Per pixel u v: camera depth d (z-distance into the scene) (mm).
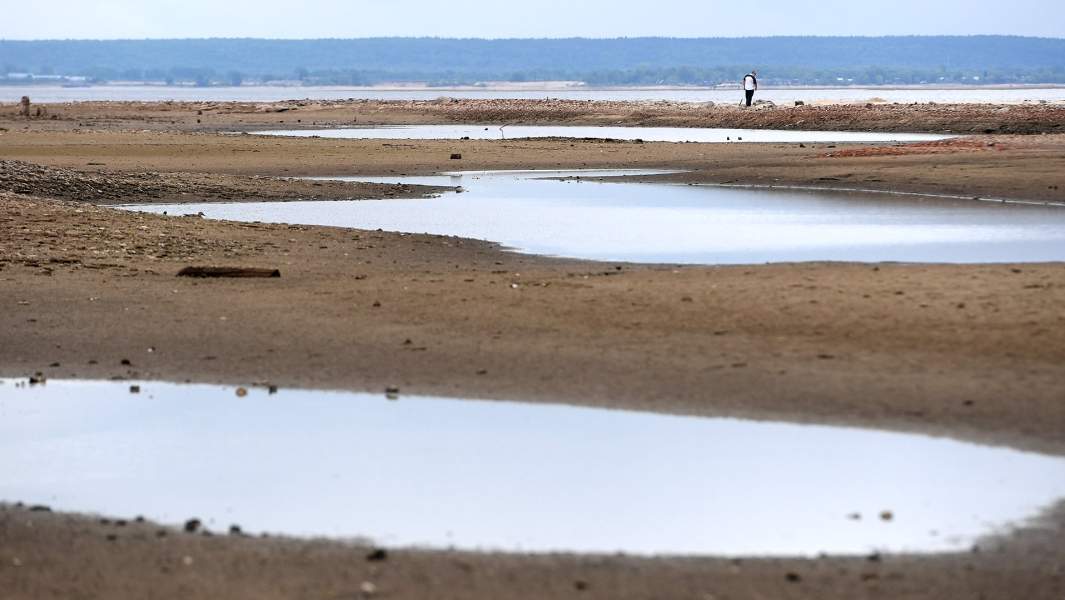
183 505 37938
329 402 49125
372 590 31094
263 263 82312
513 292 67750
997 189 129625
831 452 41906
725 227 102812
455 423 46062
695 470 40531
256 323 61906
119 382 52531
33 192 124250
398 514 36938
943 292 63562
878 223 105312
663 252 88875
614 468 40812
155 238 91375
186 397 50125
